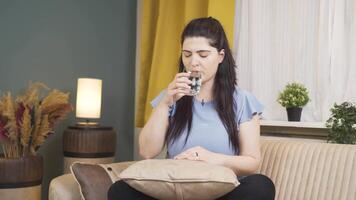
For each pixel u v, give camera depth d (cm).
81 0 309
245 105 152
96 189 175
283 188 174
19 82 276
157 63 290
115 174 187
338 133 189
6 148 232
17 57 275
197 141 146
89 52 314
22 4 278
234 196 119
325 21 225
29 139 233
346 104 194
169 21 289
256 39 252
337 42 222
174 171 119
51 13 292
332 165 164
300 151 178
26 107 229
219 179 115
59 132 299
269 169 184
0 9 268
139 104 308
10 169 221
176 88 141
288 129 237
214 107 151
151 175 119
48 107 238
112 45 329
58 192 176
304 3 237
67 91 301
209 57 144
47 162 292
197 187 117
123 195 125
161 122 148
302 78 237
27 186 226
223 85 151
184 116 150
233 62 155
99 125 290
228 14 257
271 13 249
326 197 160
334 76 223
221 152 145
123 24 336
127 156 340
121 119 336
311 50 235
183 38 149
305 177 170
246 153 145
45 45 289
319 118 229
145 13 306
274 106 247
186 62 147
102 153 269
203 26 147
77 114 273
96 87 272
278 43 246
